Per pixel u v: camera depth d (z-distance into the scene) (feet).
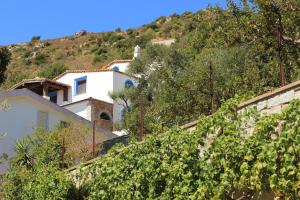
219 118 32.81
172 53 111.34
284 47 60.54
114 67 171.53
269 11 62.64
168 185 33.96
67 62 299.99
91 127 88.12
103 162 41.04
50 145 69.82
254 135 29.96
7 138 90.22
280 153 28.55
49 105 95.86
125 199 37.35
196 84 77.92
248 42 65.36
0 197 53.93
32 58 311.47
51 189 45.14
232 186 30.45
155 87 108.47
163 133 36.83
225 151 30.96
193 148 33.42
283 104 31.07
